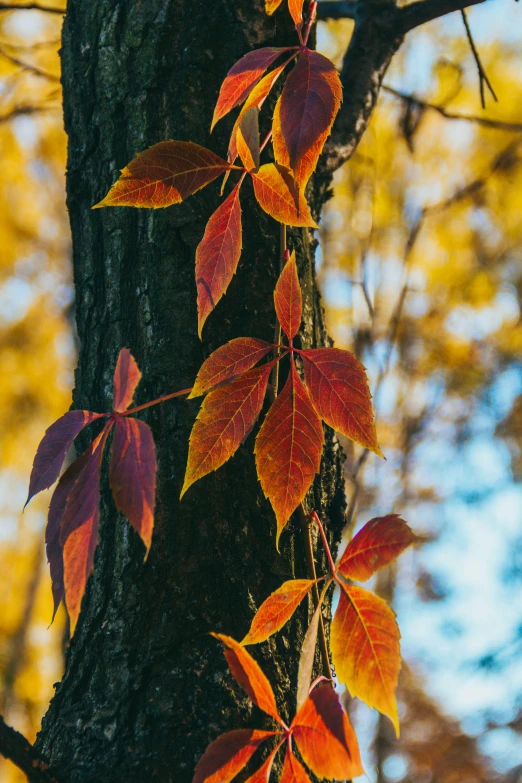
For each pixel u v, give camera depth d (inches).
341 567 42.3
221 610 45.2
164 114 48.5
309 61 41.6
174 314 47.1
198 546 45.6
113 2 50.1
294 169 40.9
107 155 49.1
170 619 45.0
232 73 41.7
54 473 41.6
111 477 40.4
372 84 56.8
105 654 45.1
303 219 43.5
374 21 58.2
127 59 49.3
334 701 41.0
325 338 49.9
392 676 41.4
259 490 46.3
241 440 42.6
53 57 120.6
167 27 49.0
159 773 43.4
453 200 160.9
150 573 45.4
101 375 47.9
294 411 42.8
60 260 206.2
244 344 42.7
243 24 49.1
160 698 44.2
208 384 42.4
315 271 50.8
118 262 48.3
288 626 45.7
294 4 42.4
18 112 120.9
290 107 41.3
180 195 42.7
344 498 48.6
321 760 40.8
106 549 46.3
